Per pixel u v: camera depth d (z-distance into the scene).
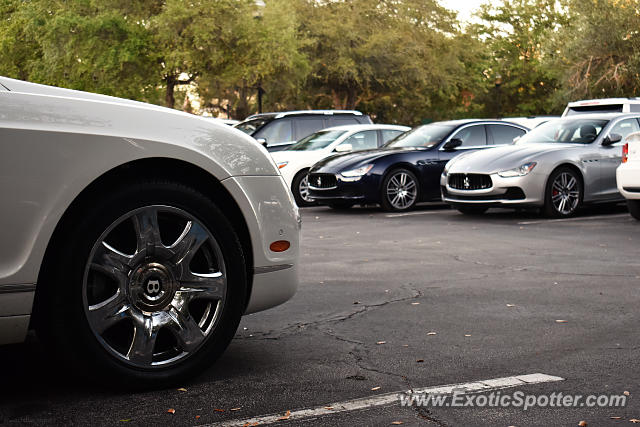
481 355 4.27
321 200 14.10
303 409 3.38
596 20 37.38
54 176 3.36
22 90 3.46
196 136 3.73
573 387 3.68
